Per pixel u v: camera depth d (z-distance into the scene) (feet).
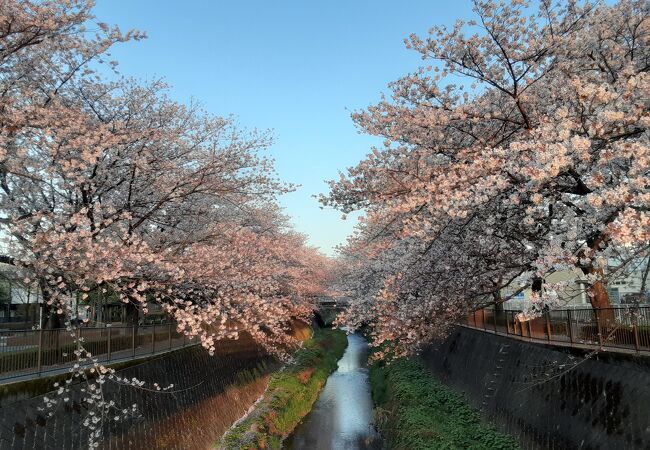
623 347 27.89
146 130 36.01
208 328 53.52
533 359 37.32
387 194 28.81
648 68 25.79
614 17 26.76
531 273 24.27
